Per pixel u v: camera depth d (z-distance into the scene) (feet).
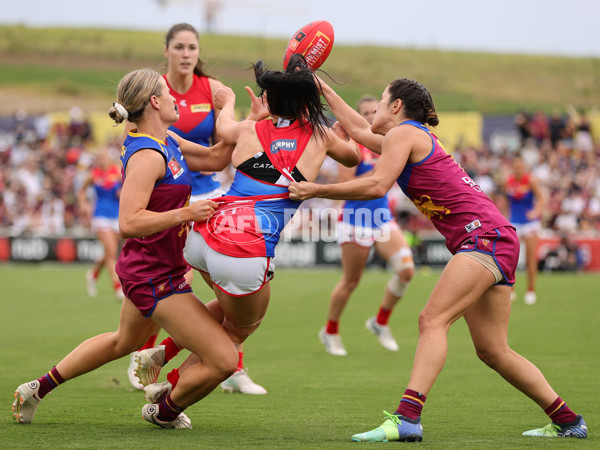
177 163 56.18
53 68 634.02
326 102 60.13
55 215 258.57
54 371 57.72
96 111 521.65
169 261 54.95
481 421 60.80
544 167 273.95
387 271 220.43
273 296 161.38
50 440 52.03
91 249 241.35
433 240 221.25
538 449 49.85
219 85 82.64
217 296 55.72
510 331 116.57
